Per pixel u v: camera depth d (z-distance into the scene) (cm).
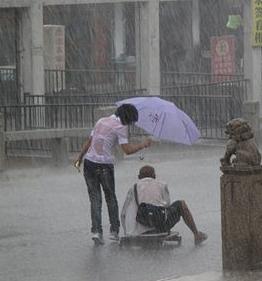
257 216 1461
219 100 3984
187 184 2695
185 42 5612
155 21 4419
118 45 5350
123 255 1692
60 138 3275
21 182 2797
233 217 1454
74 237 1884
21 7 3953
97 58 5253
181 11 5556
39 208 2275
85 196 2483
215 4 5528
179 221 1972
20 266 1605
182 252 1709
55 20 4997
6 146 3434
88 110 3688
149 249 1745
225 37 4628
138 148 1830
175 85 4741
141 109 1950
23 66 4012
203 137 3850
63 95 4191
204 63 5600
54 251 1739
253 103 3828
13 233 1931
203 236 1792
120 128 1809
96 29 5231
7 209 2259
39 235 1906
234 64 4638
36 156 3462
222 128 3950
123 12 5300
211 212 2183
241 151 1448
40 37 4003
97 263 1622
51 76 4384
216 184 2698
